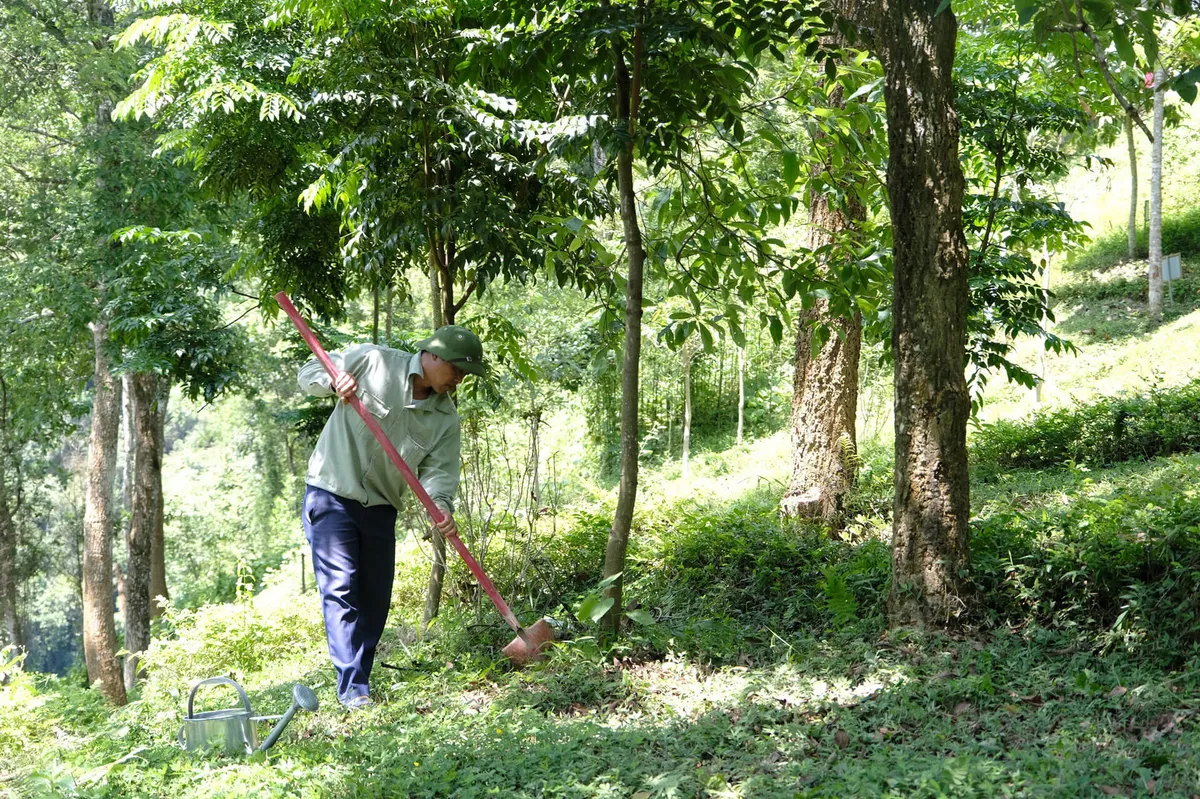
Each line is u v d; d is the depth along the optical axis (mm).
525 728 3920
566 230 5562
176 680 7352
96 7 15328
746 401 19438
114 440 15711
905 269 5000
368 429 4941
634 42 4941
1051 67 7828
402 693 4844
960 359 4977
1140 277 19250
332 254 8969
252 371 20391
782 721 3922
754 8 4781
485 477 7738
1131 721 3561
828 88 5875
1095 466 9680
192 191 13570
